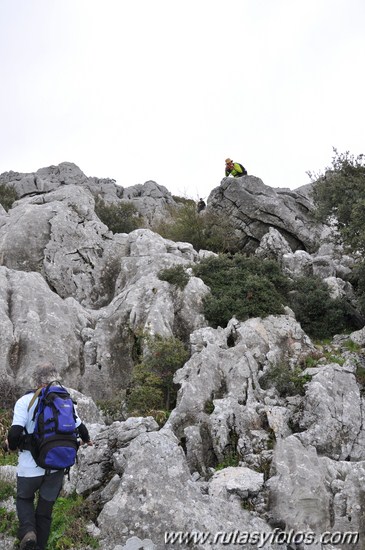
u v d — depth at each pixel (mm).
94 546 7871
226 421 11125
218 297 16359
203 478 10383
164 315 15375
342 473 9531
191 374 12625
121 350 14984
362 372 13555
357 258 16594
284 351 14328
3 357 13727
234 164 25188
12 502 8688
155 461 8445
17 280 15930
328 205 18109
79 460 9430
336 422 11383
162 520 7945
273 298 16000
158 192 42219
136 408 12961
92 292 18344
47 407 7145
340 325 16266
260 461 10273
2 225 19812
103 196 39594
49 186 37594
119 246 19438
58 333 14609
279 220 22812
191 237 22812
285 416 11500
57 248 18688
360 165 18359
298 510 8680
